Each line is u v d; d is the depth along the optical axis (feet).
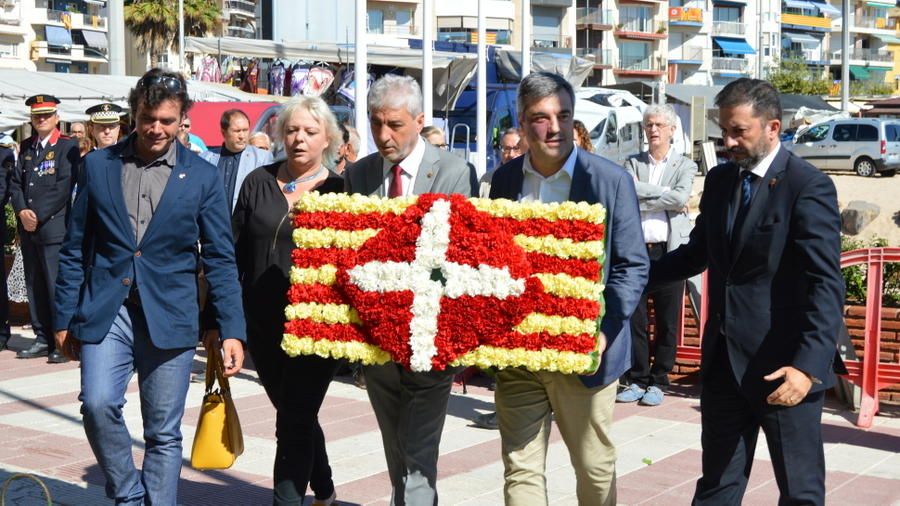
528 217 14.06
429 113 53.36
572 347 13.65
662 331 26.68
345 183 16.57
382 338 14.12
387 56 67.05
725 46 279.90
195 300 15.80
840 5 336.90
